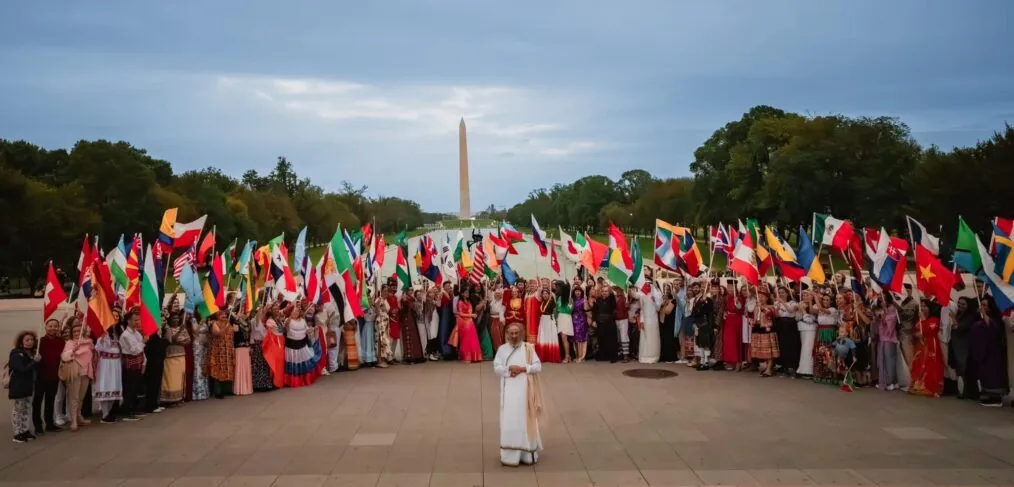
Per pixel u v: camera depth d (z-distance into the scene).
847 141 55.88
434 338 19.72
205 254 19.48
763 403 14.05
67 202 54.25
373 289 21.78
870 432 11.74
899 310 15.32
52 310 13.19
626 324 19.47
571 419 12.80
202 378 14.75
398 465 10.12
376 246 22.14
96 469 10.07
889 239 15.48
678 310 19.12
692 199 77.56
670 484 9.23
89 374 12.48
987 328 13.57
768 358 16.83
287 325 16.20
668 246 19.44
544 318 19.28
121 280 14.87
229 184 105.88
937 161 46.78
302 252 18.38
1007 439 11.20
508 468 9.94
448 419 12.88
